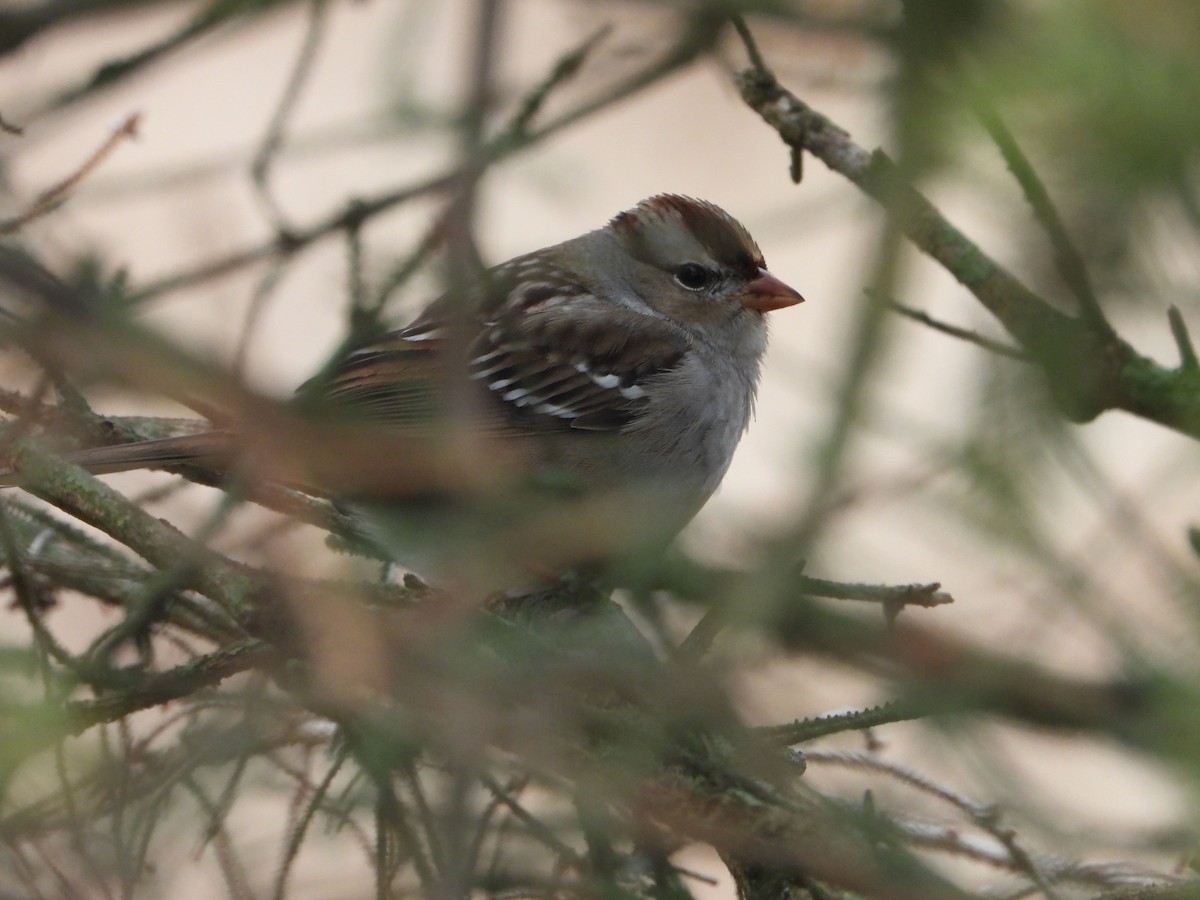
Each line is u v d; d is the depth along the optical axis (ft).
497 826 17.99
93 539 23.03
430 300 15.38
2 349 12.37
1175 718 9.98
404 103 16.29
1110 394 19.92
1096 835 11.43
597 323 29.48
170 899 19.47
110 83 15.78
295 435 11.44
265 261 16.28
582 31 18.74
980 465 10.41
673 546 12.46
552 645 16.97
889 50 11.89
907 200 10.96
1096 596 10.32
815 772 23.02
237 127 36.91
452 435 11.63
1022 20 9.83
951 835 20.11
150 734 18.93
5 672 19.13
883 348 10.60
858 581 11.03
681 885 17.58
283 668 17.03
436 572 13.73
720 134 31.83
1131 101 8.73
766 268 30.76
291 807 18.75
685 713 11.85
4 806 17.74
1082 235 9.77
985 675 10.54
